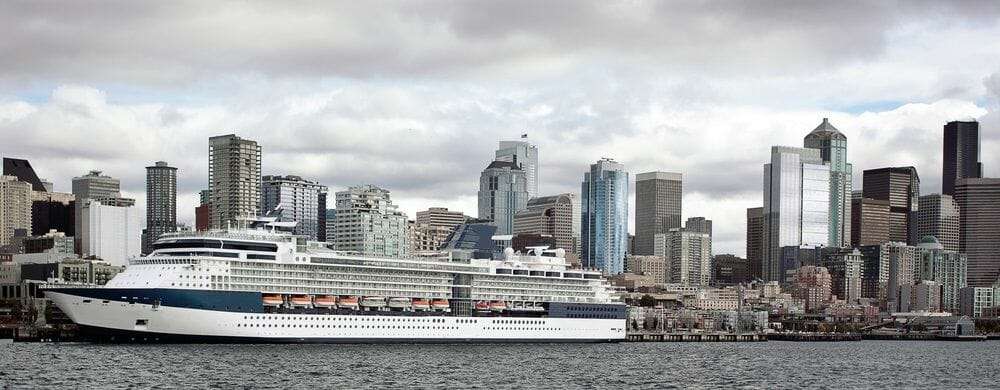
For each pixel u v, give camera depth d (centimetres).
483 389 19925
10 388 18462
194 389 18575
